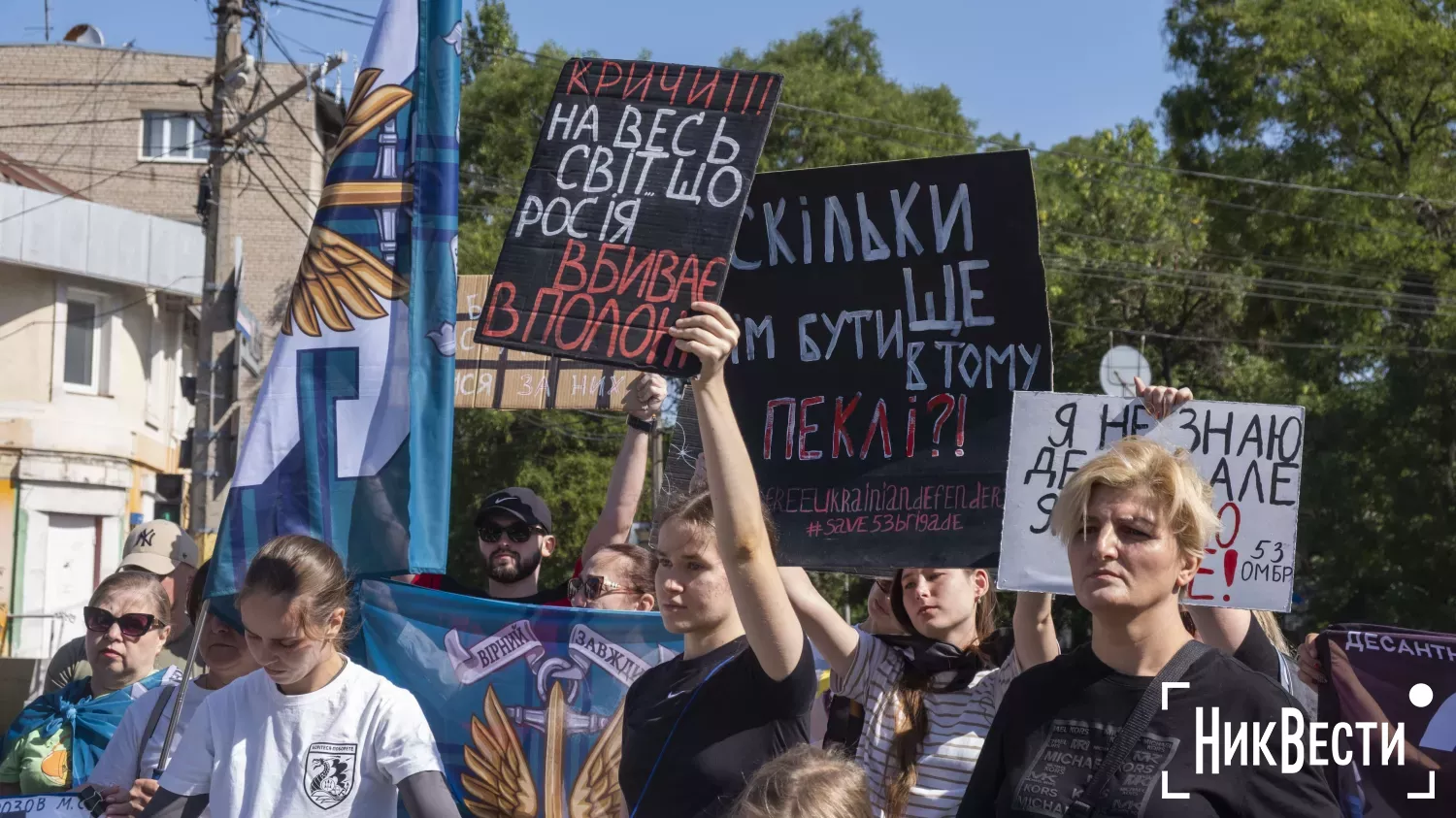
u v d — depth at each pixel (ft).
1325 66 81.05
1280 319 85.51
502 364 21.17
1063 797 8.58
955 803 11.85
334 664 10.94
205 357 52.13
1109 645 8.89
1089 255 84.53
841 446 13.57
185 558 18.12
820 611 13.09
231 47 52.75
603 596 15.64
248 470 14.26
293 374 14.52
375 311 14.62
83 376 72.23
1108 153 90.38
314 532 14.15
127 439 73.92
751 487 10.35
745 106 11.82
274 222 95.35
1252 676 8.75
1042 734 8.91
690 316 11.05
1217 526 9.11
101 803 12.07
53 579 70.28
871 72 98.99
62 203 69.00
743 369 14.03
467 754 14.52
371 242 14.73
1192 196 85.05
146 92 96.22
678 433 13.99
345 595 10.87
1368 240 79.30
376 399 14.46
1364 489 72.38
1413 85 80.74
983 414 13.24
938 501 13.14
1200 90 84.64
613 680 14.49
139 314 75.72
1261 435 11.44
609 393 20.66
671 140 11.83
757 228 14.19
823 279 13.93
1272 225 81.97
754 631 10.19
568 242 11.63
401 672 14.74
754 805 8.43
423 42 15.03
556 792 14.38
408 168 14.84
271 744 10.70
